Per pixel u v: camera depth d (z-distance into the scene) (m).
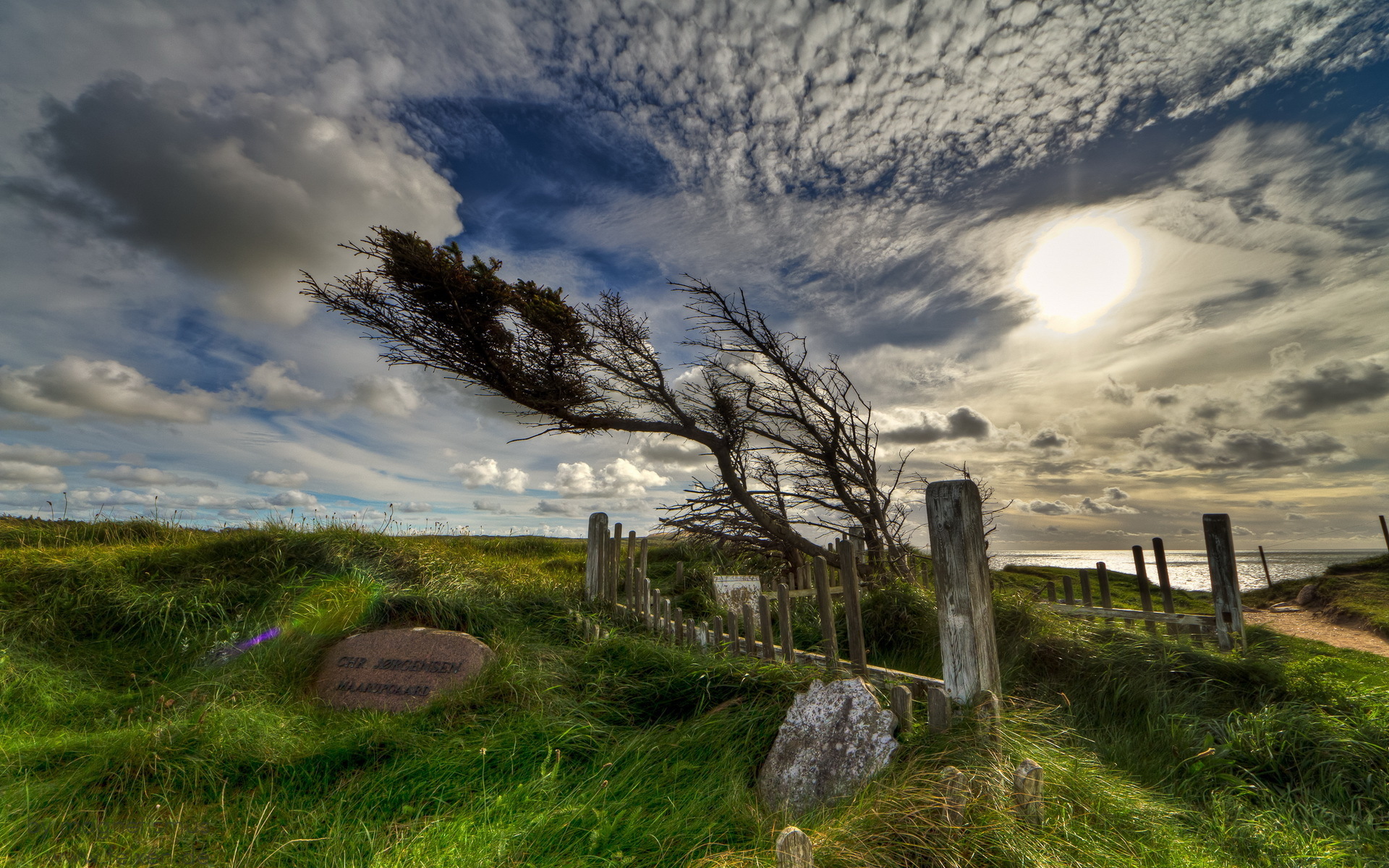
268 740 3.95
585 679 5.00
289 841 2.84
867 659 6.16
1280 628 10.34
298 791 3.48
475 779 3.44
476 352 7.86
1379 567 13.19
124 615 6.34
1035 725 3.72
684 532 10.62
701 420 9.98
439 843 2.70
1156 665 4.67
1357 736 3.62
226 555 7.79
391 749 3.84
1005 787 2.80
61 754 3.71
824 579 4.83
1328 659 5.09
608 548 7.86
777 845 2.06
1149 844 2.75
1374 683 4.54
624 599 7.64
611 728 4.18
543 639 6.30
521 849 2.68
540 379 8.47
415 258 6.86
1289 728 3.75
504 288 7.55
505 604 7.06
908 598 6.64
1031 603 5.92
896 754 3.22
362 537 8.54
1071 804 2.85
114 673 5.65
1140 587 6.34
